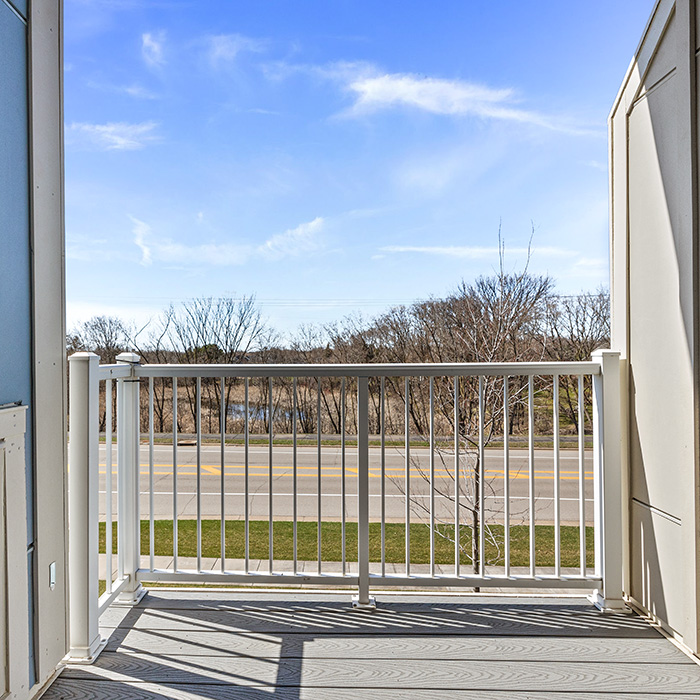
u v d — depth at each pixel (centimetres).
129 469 216
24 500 149
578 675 166
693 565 178
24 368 154
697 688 159
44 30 167
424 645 184
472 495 432
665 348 194
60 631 169
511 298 506
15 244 151
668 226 193
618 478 209
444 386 484
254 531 568
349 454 1031
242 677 165
